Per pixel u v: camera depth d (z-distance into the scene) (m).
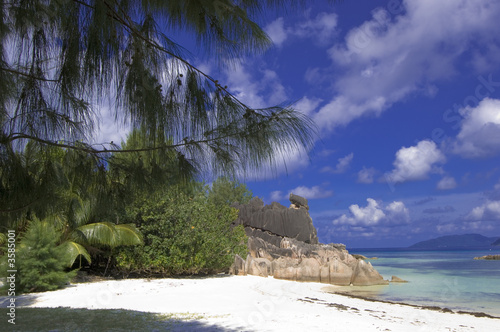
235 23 3.56
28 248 13.38
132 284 15.91
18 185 3.64
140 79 3.27
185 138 3.62
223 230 23.38
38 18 3.13
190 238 19.34
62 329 6.32
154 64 3.46
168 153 3.68
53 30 3.30
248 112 3.49
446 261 53.69
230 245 22.64
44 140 3.56
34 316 7.63
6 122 3.39
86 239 16.94
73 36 3.18
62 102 3.36
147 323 7.19
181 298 12.31
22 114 3.39
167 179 3.92
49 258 13.65
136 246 18.62
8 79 3.09
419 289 18.47
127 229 17.97
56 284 14.11
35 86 3.36
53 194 3.99
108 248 19.41
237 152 3.59
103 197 4.16
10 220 3.92
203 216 20.34
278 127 3.37
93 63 3.19
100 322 7.07
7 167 3.54
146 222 19.44
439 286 19.72
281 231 35.09
